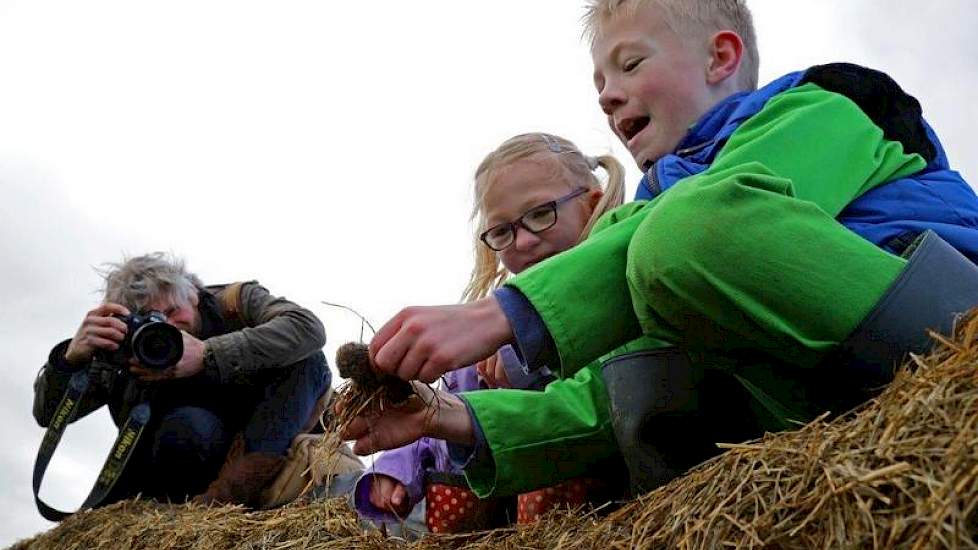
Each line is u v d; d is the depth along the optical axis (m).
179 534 0.90
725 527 0.44
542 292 0.60
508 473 0.76
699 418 0.66
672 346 0.66
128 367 1.37
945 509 0.36
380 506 0.93
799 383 0.59
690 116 0.85
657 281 0.55
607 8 0.88
